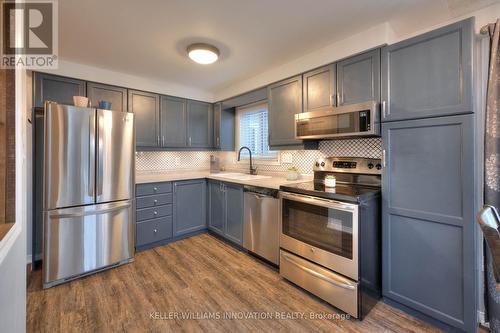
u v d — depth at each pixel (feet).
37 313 5.64
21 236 3.65
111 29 6.38
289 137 8.64
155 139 10.75
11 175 3.29
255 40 7.05
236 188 9.44
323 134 7.02
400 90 5.64
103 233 7.72
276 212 7.72
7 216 3.27
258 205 8.37
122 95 9.78
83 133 7.35
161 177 10.47
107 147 7.83
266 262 8.41
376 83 6.15
